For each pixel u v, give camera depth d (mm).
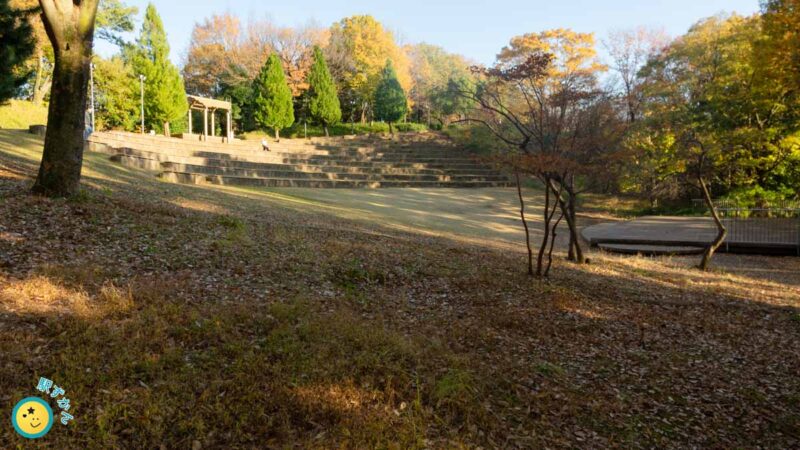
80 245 6176
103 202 8062
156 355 3830
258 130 43562
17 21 11656
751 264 13234
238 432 3203
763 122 21047
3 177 8578
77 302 4508
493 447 3482
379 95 46625
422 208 20891
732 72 21641
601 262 11773
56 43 7418
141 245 6648
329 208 15883
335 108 43469
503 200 25891
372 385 3957
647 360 5598
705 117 23344
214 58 43375
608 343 6043
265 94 39219
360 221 13766
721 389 4961
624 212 25250
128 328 4172
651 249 14734
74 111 7676
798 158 20125
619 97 16891
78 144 7820
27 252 5582
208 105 31578
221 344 4238
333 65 45875
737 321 7445
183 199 11312
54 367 3477
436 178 29734
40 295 4582
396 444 3256
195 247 7035
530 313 6770
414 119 55406
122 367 3586
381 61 48031
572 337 6098
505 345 5520
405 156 33844
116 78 32156
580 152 9242
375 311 6039
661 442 3875
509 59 28656
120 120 33750
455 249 10695
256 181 20750
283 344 4398
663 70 26422
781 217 20625
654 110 24844
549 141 9414
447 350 4969
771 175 21969
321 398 3668
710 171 17719
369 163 30828
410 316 6105
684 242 15141
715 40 22969
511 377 4645
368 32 47969
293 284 6414
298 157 28688
